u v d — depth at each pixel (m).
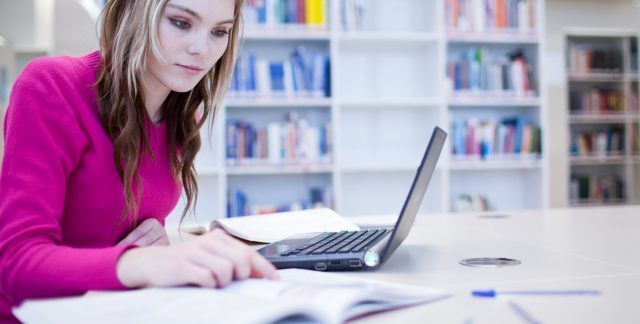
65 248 0.66
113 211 0.92
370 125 3.69
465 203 3.72
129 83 0.88
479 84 3.64
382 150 3.70
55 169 0.78
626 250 0.94
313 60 3.40
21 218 0.70
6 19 3.46
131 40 0.88
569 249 0.96
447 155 3.55
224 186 3.28
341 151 3.66
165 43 0.85
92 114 0.88
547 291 0.64
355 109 3.68
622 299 0.60
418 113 3.73
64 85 0.85
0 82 2.79
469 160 3.62
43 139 0.78
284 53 3.62
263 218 1.29
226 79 1.08
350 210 3.68
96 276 0.61
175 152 1.06
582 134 5.36
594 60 5.26
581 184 5.30
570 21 5.05
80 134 0.84
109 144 0.89
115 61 0.88
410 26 3.73
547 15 5.02
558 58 5.06
